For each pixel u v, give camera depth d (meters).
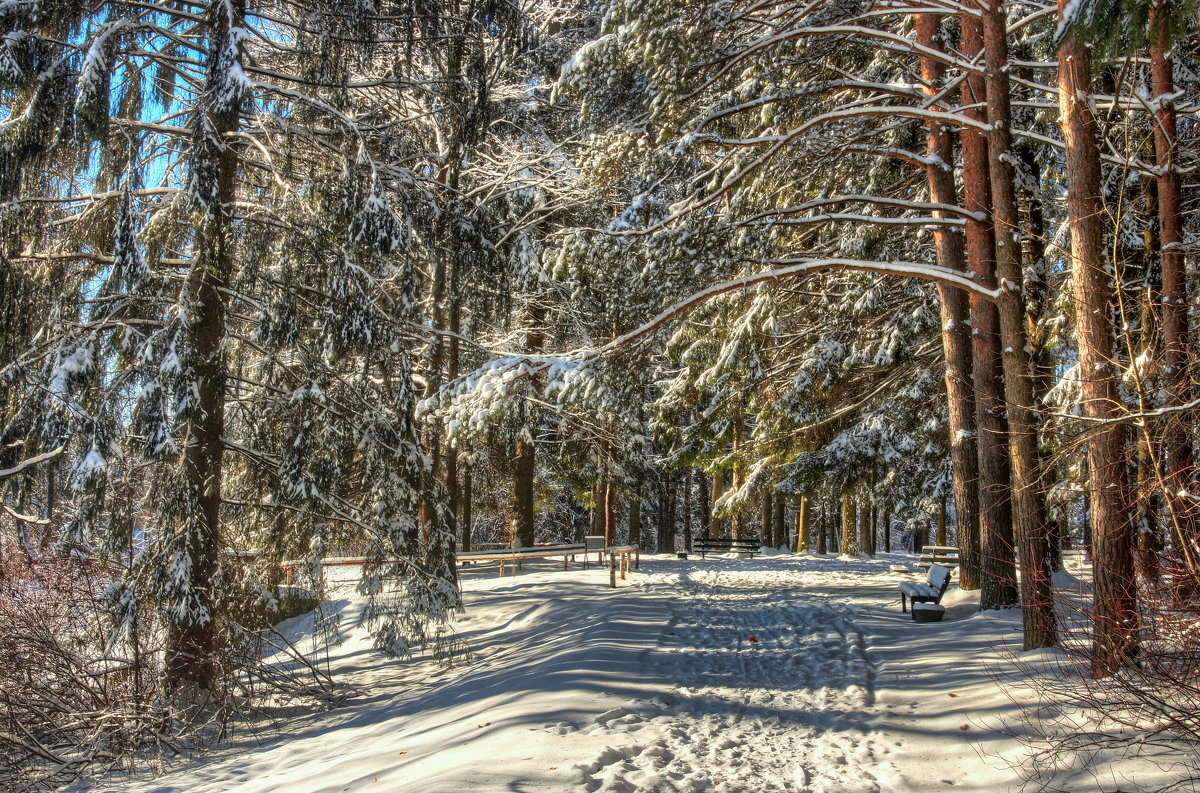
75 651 9.26
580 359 11.52
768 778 5.26
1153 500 6.95
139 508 9.78
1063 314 11.88
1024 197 13.09
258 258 10.61
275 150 10.83
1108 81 11.21
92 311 10.17
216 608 9.65
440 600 12.04
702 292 10.45
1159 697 5.01
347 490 12.23
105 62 9.27
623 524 38.97
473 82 14.44
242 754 8.28
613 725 6.42
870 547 27.03
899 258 16.25
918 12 9.93
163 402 9.26
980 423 10.61
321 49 10.87
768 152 10.28
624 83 11.85
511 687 7.98
